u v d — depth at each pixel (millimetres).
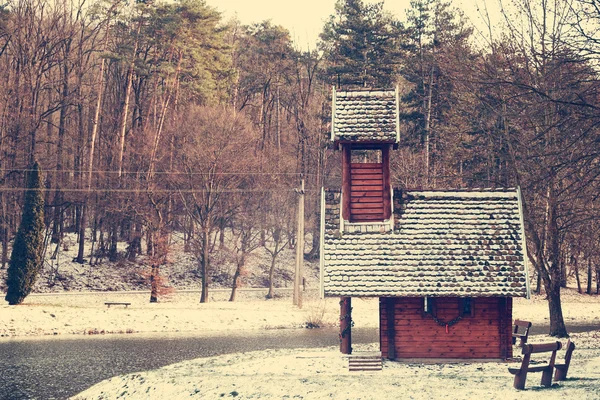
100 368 32594
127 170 70312
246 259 65938
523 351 21484
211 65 75688
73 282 65625
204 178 59344
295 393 22219
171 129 66188
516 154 39438
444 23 72562
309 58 91062
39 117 70812
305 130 83750
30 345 40125
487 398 20141
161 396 24188
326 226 28781
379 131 29203
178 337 44469
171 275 72438
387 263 27688
